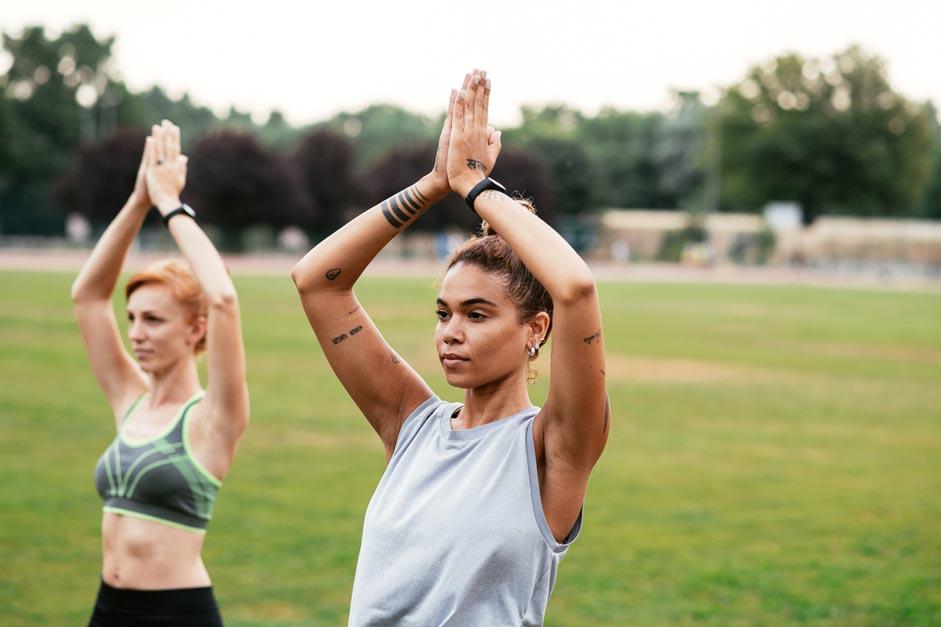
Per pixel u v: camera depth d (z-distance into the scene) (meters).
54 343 21.22
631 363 21.64
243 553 8.05
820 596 7.44
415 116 128.00
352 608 2.72
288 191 75.56
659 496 10.41
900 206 98.31
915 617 7.06
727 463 12.11
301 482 10.47
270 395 15.88
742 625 6.83
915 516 9.82
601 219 93.19
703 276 72.12
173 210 4.10
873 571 8.05
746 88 99.75
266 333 24.81
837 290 57.59
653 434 13.89
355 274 2.95
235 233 77.12
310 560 7.91
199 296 4.20
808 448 13.16
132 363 4.51
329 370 18.83
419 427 2.89
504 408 2.75
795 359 23.17
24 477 10.32
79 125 91.19
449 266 2.75
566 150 91.69
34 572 7.50
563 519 2.64
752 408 16.36
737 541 8.84
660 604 7.22
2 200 85.19
